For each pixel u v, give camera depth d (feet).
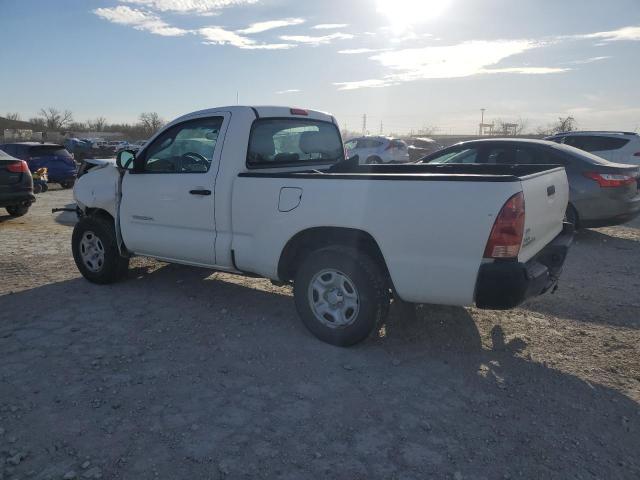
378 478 8.59
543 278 12.14
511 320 15.60
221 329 14.83
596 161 26.21
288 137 16.81
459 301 11.79
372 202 12.27
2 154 35.63
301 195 13.30
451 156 29.37
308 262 13.58
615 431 9.95
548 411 10.64
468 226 11.29
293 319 15.57
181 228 16.10
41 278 20.07
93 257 19.02
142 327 14.96
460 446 9.46
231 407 10.70
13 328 14.85
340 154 19.45
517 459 9.11
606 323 15.46
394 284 12.32
